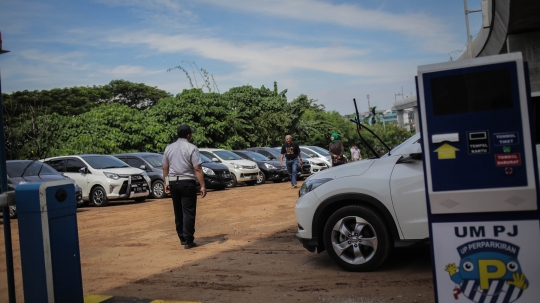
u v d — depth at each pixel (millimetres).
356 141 57094
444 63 3229
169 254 7230
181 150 7652
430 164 3260
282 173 21984
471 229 3207
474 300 3209
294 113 42406
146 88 62906
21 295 5473
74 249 4445
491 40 23203
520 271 3119
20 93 46219
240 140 31641
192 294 5059
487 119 3145
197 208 12812
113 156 17609
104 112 26922
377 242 5430
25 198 4180
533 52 18250
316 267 5926
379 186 5391
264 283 5344
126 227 10227
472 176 3176
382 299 4543
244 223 9891
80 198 14477
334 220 5602
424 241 5234
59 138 25688
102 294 5246
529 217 3100
